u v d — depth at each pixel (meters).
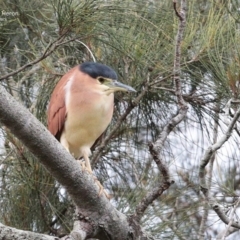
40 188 7.21
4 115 4.93
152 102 8.25
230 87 6.97
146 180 7.95
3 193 7.35
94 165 7.74
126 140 8.39
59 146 5.36
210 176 7.55
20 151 7.12
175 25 7.57
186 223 7.66
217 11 7.91
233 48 7.25
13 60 8.64
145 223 7.18
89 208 5.92
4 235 5.34
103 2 7.18
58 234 7.46
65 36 7.22
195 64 7.78
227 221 6.69
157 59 7.60
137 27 7.66
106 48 7.91
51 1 7.16
